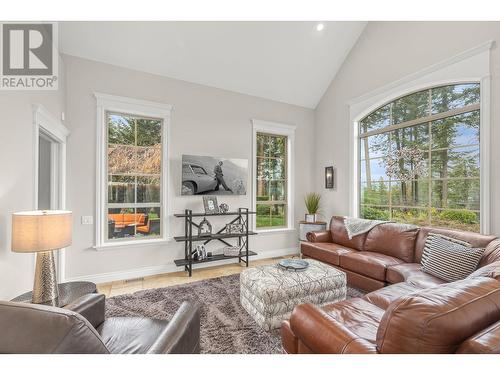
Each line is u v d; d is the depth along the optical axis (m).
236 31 3.43
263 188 4.65
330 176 4.72
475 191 2.90
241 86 4.23
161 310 2.47
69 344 0.77
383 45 3.83
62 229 1.75
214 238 3.71
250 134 4.42
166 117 3.67
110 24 2.96
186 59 3.58
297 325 1.26
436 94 3.28
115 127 3.46
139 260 3.48
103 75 3.29
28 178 2.07
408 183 3.62
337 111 4.64
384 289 2.01
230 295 2.80
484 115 2.74
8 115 1.84
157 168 3.71
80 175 3.15
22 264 2.03
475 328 0.88
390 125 3.84
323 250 3.50
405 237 3.00
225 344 1.91
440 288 1.03
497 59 2.65
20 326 0.77
